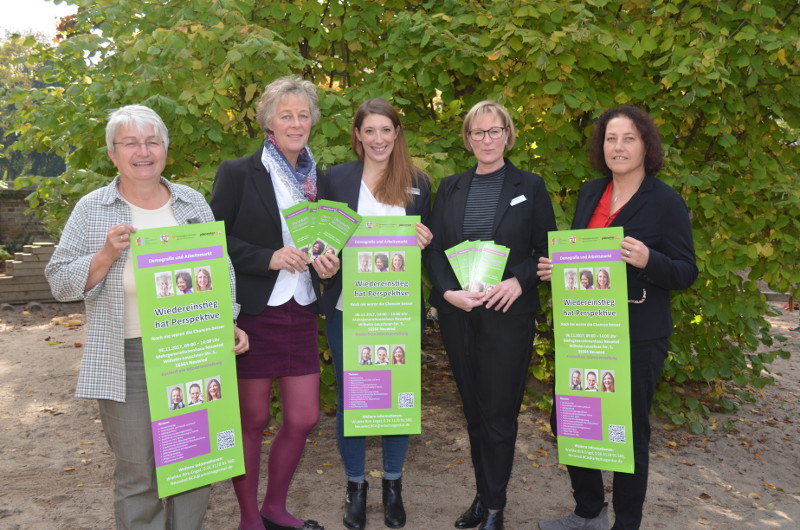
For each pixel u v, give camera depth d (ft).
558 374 8.95
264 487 12.30
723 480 12.98
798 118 15.70
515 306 9.34
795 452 14.70
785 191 14.35
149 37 12.65
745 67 14.74
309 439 14.67
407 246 9.34
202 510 8.05
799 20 14.78
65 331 27.12
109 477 12.76
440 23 14.90
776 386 20.12
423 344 23.36
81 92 13.87
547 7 13.65
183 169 13.64
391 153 9.66
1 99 14.39
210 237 7.40
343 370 9.46
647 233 8.71
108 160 12.67
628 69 15.26
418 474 12.95
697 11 14.21
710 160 16.10
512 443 9.64
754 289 15.74
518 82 13.80
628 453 8.59
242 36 12.76
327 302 9.46
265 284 8.95
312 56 16.25
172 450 7.30
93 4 14.01
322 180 9.70
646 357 8.77
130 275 7.16
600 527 10.10
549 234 8.80
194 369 7.40
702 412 16.93
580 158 14.67
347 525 10.34
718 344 17.02
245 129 14.73
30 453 13.96
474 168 9.96
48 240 51.29
